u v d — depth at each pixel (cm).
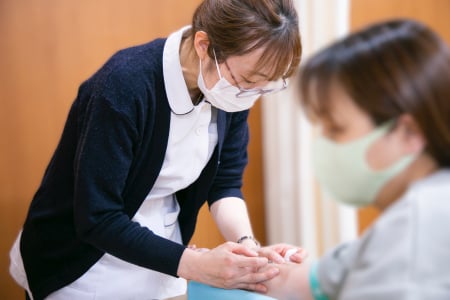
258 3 107
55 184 129
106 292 131
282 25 107
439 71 72
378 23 78
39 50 205
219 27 109
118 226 114
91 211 112
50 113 210
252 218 261
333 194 84
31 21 203
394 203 77
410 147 74
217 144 135
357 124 75
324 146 79
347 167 78
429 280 64
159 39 126
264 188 262
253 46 106
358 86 73
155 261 114
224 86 115
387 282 66
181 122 123
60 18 207
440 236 67
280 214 254
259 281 114
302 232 246
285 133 247
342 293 75
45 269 132
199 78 118
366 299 67
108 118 111
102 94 112
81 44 212
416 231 68
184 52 123
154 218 135
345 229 237
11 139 205
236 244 121
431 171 76
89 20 212
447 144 73
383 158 75
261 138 258
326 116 77
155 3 224
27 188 210
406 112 72
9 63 201
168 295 142
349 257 81
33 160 210
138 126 116
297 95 81
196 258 115
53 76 209
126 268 132
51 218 129
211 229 197
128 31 220
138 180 124
